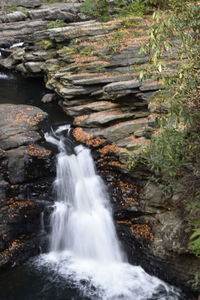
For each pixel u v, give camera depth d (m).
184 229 5.29
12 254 5.69
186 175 5.12
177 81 4.18
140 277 5.57
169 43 3.99
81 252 6.03
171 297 5.21
